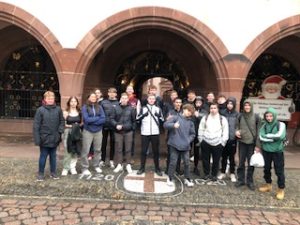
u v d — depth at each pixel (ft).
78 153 22.84
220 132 22.29
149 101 23.77
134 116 24.43
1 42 38.45
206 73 39.14
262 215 18.17
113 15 28.45
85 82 38.65
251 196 20.59
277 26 28.73
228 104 22.81
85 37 28.58
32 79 40.75
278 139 19.95
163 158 29.45
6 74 40.78
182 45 39.91
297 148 36.32
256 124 21.71
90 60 29.19
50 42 28.68
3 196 19.26
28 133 40.24
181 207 18.79
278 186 20.42
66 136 22.89
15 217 16.81
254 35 28.73
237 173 22.67
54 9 28.63
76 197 19.44
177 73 42.88
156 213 17.87
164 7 28.43
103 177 22.99
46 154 22.07
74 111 23.20
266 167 20.93
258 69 39.86
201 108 24.80
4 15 28.91
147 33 39.11
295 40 37.11
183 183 22.49
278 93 37.04
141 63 42.73
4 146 32.27
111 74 40.81
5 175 22.74
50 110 21.85
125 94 24.44
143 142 23.85
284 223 17.28
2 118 40.81
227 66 28.68
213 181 23.03
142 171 24.03
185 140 21.66
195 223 16.83
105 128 25.49
